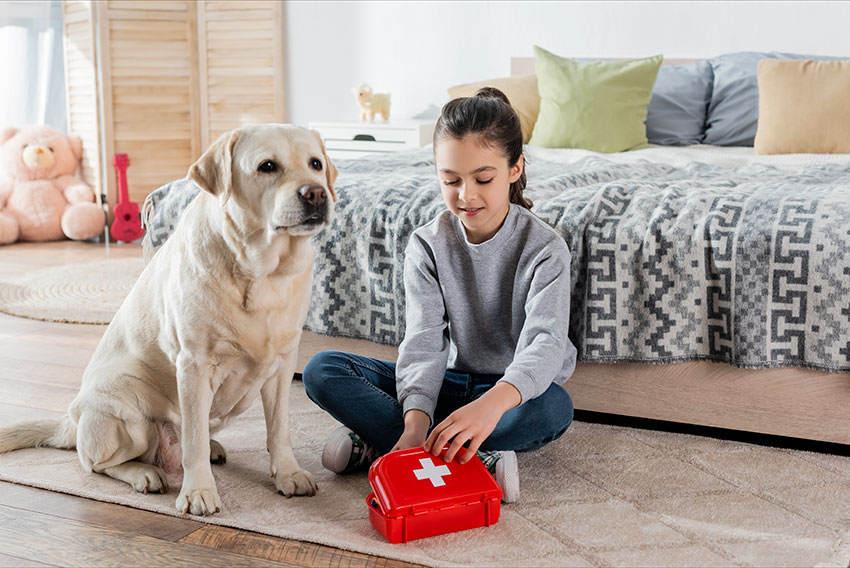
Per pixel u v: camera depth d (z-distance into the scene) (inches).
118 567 48.3
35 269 146.0
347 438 60.2
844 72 116.9
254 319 54.6
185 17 179.6
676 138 134.7
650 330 68.2
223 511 55.0
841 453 65.5
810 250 63.0
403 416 58.9
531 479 60.7
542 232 60.4
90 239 179.3
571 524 53.4
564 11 156.0
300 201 49.6
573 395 72.3
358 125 158.6
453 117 55.4
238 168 51.8
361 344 80.2
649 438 68.8
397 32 171.6
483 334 63.6
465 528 52.6
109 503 56.8
